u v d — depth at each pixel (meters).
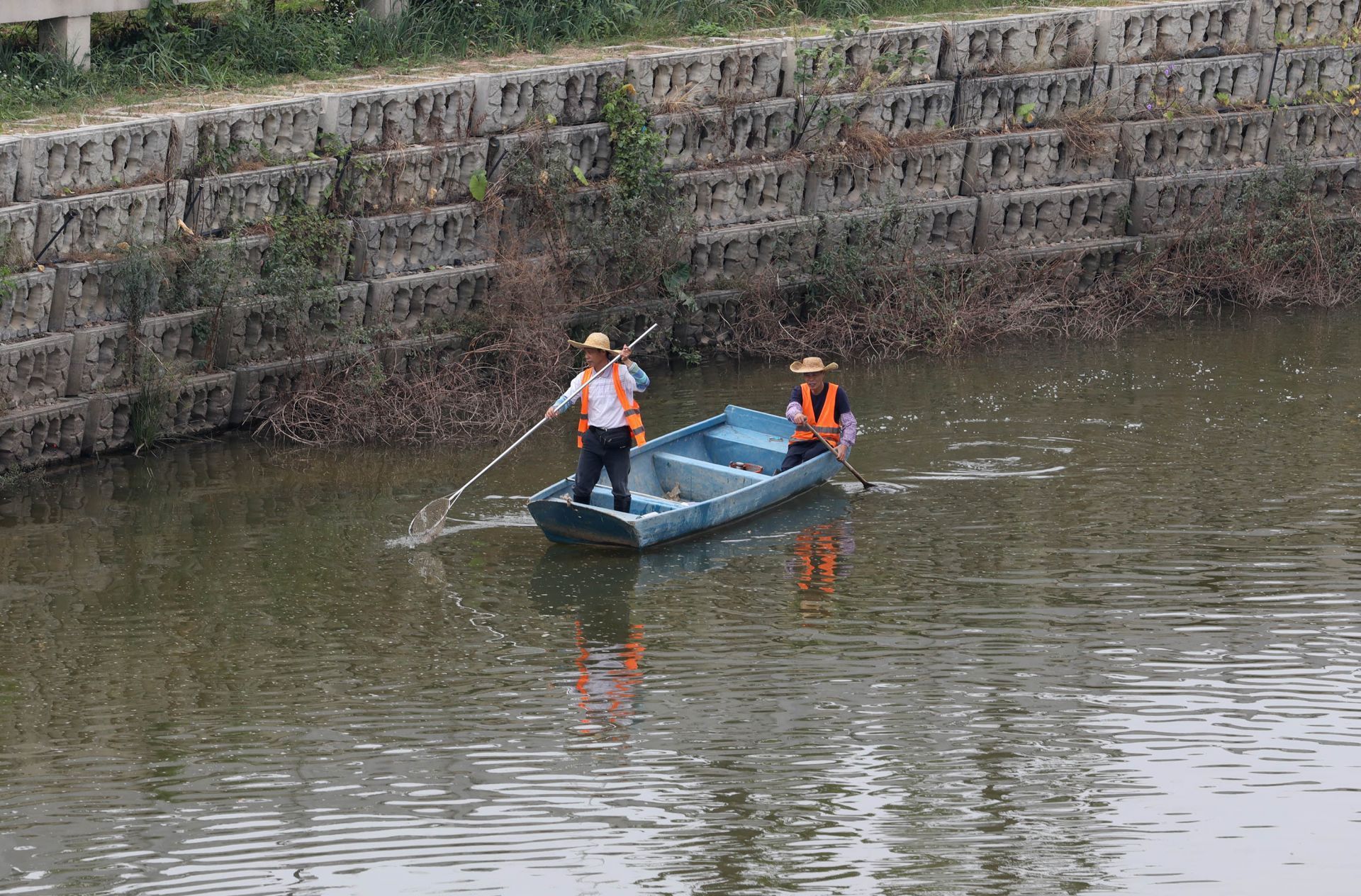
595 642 23.06
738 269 40.72
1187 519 27.56
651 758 19.41
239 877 16.72
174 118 33.28
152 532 27.97
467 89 37.38
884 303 40.22
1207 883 16.45
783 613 24.02
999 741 19.70
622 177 38.78
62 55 36.75
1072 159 44.00
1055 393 35.75
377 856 17.14
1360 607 23.61
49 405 31.39
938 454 31.67
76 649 22.91
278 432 33.66
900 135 42.28
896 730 20.06
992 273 41.84
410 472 31.53
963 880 16.52
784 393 36.91
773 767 19.11
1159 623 23.23
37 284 31.14
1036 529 27.34
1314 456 30.86
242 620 24.00
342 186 35.62
